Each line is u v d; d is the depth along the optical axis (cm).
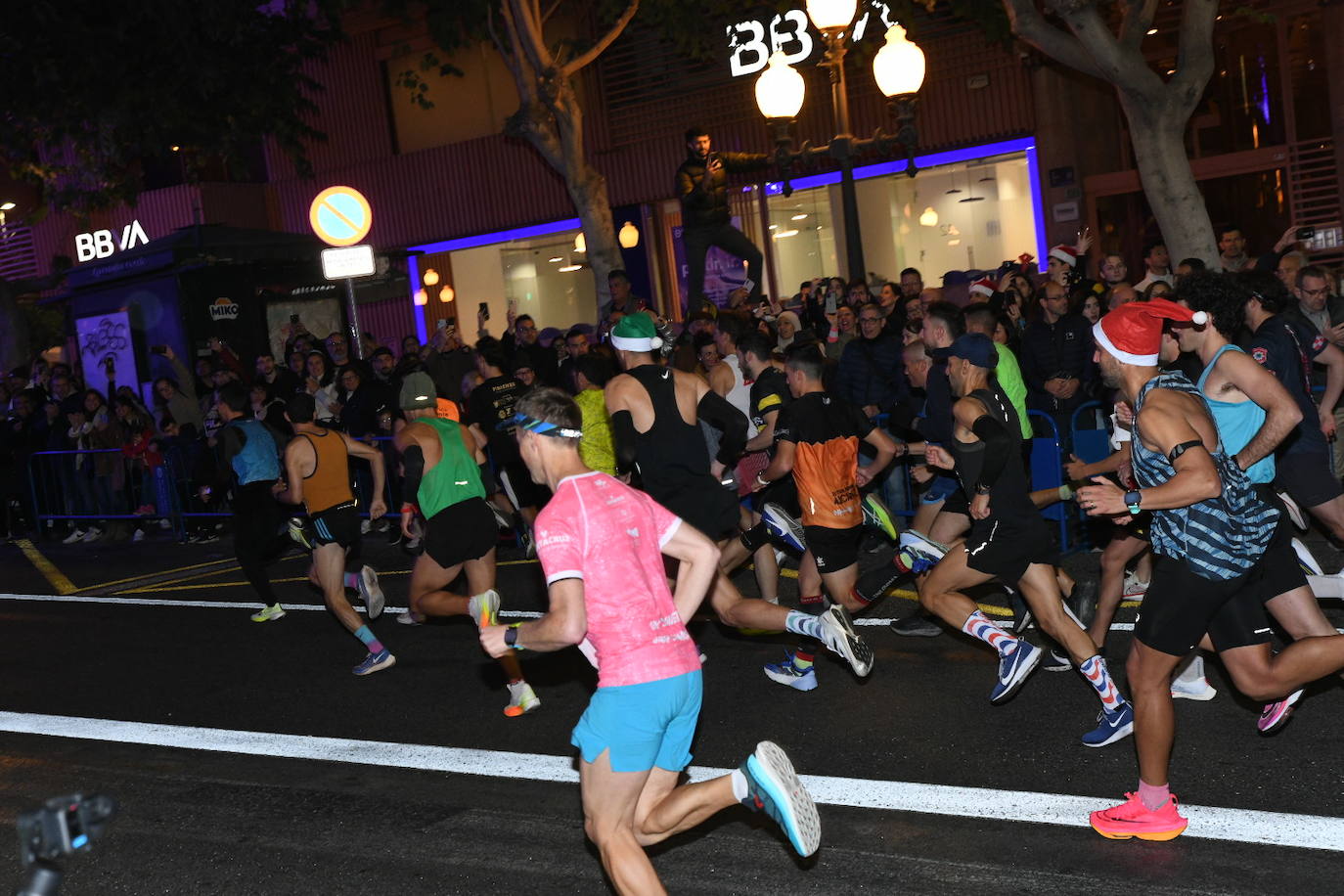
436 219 2308
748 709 660
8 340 2300
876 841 491
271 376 1470
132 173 2412
